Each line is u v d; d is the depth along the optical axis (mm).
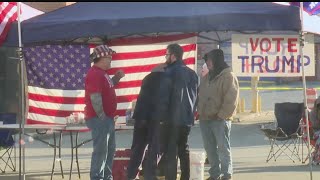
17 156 14781
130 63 13805
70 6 9734
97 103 9391
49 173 12430
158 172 9461
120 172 10398
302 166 13055
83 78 13633
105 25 8922
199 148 16250
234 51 9344
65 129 10914
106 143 9633
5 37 9430
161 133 9320
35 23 9289
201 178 10188
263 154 15094
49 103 13453
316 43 11266
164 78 9312
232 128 21062
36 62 13375
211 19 8680
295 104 14352
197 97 9688
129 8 9289
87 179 11695
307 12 9672
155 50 13859
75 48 13586
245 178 11602
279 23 8625
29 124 12656
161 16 8805
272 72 9320
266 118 23953
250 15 8648
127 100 13828
